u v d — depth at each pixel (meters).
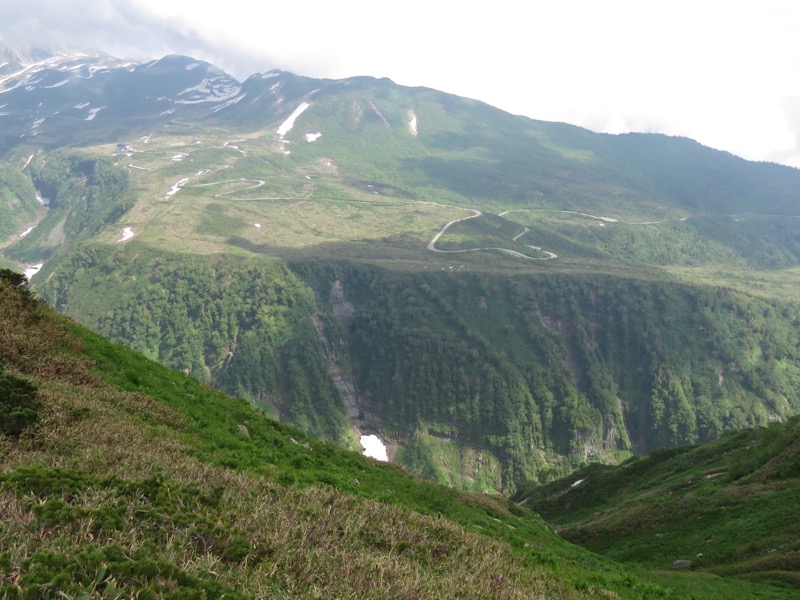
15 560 7.34
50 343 27.92
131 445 18.05
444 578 13.32
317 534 13.09
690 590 37.38
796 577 42.59
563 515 111.12
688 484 88.69
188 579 8.06
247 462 23.27
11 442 15.37
